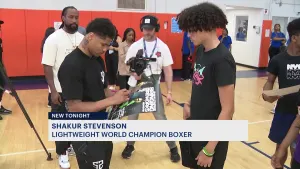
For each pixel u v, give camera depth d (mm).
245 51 10547
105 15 7645
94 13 7527
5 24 6816
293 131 1704
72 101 1695
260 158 3188
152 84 1797
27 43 7086
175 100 5555
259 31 9797
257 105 5383
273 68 2158
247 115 4770
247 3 9406
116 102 1685
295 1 10203
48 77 2604
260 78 8289
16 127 3947
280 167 1897
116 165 2969
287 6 10094
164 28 8266
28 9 6949
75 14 2627
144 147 3457
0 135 3654
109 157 1928
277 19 10133
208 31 1444
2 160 2996
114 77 6379
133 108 1620
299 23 1897
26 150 3254
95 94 1782
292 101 2025
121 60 4637
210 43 1479
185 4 8508
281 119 2109
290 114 2051
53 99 2572
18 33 6965
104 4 7691
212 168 1646
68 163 2785
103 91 1867
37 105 5055
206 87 1528
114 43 6230
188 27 1461
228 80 1420
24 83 6895
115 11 7754
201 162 1556
